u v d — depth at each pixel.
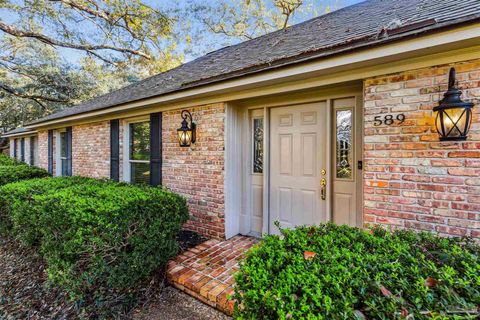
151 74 12.92
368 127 2.63
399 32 2.13
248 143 4.14
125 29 11.30
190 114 4.26
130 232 2.58
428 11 2.57
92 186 3.53
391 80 2.48
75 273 2.34
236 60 4.41
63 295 2.62
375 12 3.79
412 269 1.32
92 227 2.35
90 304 2.41
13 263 3.44
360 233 1.88
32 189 3.52
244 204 4.20
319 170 3.48
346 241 1.72
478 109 2.10
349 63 2.47
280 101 3.73
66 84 14.20
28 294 2.73
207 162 4.07
